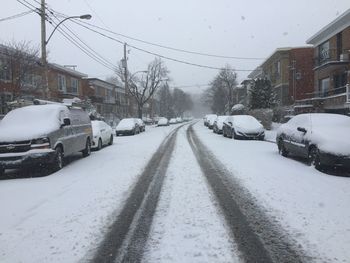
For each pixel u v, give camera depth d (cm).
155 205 746
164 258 492
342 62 2823
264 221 634
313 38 3406
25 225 637
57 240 563
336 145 1064
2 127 1219
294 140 1305
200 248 522
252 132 2281
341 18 2770
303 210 689
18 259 499
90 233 590
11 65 2503
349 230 582
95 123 1955
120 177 1048
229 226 611
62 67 4403
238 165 1224
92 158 1515
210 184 934
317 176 1014
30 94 2764
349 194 806
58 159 1216
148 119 7000
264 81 3844
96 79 5619
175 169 1170
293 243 534
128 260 489
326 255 491
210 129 4109
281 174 1045
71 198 814
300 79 4253
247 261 479
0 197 852
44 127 1182
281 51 4309
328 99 2784
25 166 1132
